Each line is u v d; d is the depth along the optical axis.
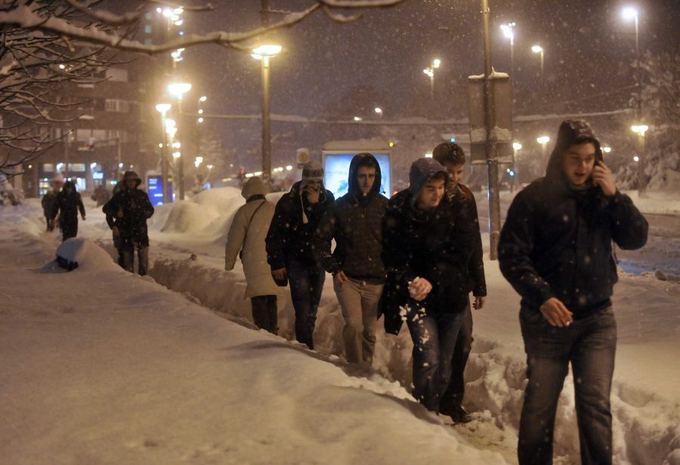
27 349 6.94
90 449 4.46
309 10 3.58
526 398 4.57
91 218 42.22
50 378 5.95
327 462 4.22
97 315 8.74
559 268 4.43
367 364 7.04
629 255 21.39
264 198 8.94
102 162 92.56
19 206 52.91
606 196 4.35
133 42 3.68
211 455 4.36
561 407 5.86
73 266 13.18
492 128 16.14
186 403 5.29
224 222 25.86
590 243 4.41
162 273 14.91
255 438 4.61
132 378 5.92
